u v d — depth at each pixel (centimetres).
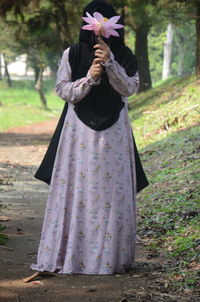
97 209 577
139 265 614
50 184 592
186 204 838
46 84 7425
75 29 2475
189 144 1275
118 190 579
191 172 1016
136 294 519
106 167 578
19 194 1123
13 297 511
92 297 512
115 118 583
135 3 2183
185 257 631
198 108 1648
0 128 3628
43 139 2681
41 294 519
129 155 594
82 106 584
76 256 575
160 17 2655
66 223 582
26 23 2572
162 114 1838
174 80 2842
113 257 573
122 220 579
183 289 531
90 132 580
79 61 588
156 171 1130
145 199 945
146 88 3023
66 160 584
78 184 579
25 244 720
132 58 595
